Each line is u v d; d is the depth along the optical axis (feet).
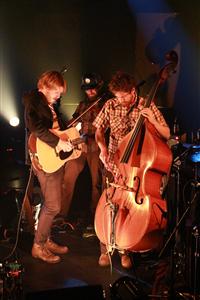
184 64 24.56
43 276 15.71
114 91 14.98
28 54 26.55
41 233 16.81
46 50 26.27
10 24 26.45
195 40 24.43
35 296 10.75
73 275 15.83
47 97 15.98
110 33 25.21
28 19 26.35
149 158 14.25
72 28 25.79
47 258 16.84
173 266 13.43
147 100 14.64
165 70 14.58
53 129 16.21
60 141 15.78
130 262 16.31
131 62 25.07
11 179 24.29
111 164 15.53
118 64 25.21
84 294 10.91
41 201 20.39
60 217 20.89
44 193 16.56
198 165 15.39
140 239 14.16
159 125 14.53
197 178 14.92
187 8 24.39
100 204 15.69
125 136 15.02
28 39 26.45
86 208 23.65
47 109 15.81
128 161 14.67
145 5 24.67
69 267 16.51
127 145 14.75
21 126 27.32
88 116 20.89
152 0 24.59
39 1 26.05
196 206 15.03
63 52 25.99
